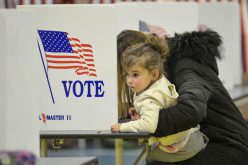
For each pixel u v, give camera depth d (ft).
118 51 20.17
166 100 18.08
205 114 17.97
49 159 15.52
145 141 19.01
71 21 18.47
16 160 13.57
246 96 30.04
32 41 15.79
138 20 22.16
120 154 26.12
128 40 20.20
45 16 18.51
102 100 18.53
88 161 15.29
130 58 18.15
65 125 18.66
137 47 18.42
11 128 15.80
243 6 41.60
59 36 18.53
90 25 18.43
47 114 18.67
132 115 19.24
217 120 19.98
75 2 35.47
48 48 18.60
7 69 15.69
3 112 15.74
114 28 18.38
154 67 18.28
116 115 18.51
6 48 15.60
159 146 19.71
